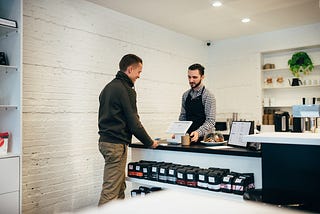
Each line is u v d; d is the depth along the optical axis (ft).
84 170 12.37
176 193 1.54
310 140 4.92
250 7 13.84
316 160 5.10
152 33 16.33
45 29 11.10
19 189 8.39
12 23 8.57
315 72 17.10
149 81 16.05
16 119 8.64
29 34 10.58
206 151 8.04
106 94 8.75
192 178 7.88
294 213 1.42
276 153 5.53
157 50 16.63
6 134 8.53
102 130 8.72
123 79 8.90
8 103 8.89
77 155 12.11
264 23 16.47
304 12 14.65
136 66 9.10
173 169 8.38
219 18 15.47
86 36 12.67
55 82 11.39
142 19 15.49
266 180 5.66
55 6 11.47
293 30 17.35
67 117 11.78
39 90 10.84
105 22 13.58
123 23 14.53
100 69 13.25
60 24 11.64
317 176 5.08
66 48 11.84
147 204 1.37
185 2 13.07
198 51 20.04
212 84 20.70
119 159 8.68
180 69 18.35
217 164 8.21
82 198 12.24
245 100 19.21
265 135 5.68
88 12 12.79
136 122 8.61
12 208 8.21
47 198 10.96
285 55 18.29
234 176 7.32
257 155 7.01
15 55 8.76
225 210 1.31
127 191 13.83
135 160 10.20
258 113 18.61
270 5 13.62
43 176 10.86
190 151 8.37
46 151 10.98
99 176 12.98
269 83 18.40
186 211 1.27
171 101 17.57
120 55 14.30
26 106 10.40
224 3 13.30
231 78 19.88
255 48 18.81
